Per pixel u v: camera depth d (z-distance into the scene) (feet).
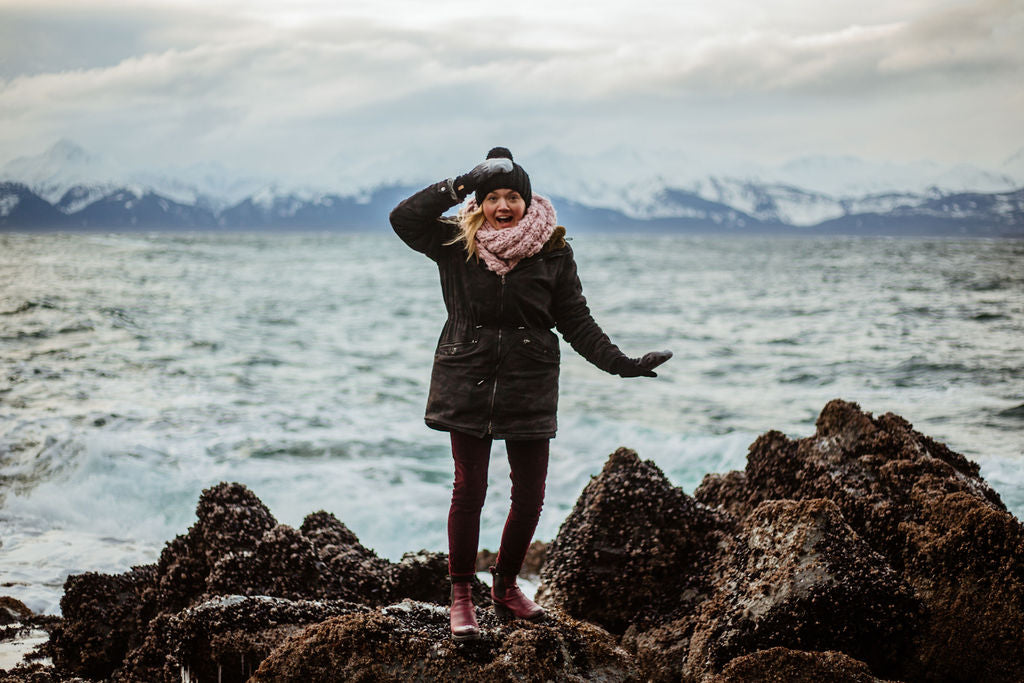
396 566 16.08
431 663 11.29
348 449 36.50
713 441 38.19
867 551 13.44
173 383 48.73
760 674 11.97
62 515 27.63
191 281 137.90
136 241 360.07
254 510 16.60
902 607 13.07
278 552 15.43
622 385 53.26
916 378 53.93
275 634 12.69
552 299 12.03
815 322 86.94
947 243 553.64
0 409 39.14
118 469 31.04
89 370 50.37
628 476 15.79
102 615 15.47
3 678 14.05
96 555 23.71
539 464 12.03
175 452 34.30
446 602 15.58
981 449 34.99
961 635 12.80
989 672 12.61
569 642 12.02
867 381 53.42
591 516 15.46
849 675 11.84
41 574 21.88
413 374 56.29
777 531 13.87
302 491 30.96
